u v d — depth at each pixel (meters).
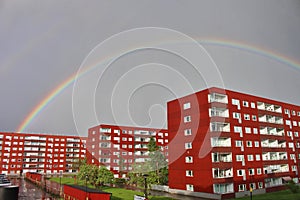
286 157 31.72
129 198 22.47
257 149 28.95
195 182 25.45
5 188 15.23
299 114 35.44
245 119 28.64
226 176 25.27
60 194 28.17
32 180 48.09
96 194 17.44
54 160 68.75
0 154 63.69
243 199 22.69
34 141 67.94
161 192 27.78
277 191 27.80
